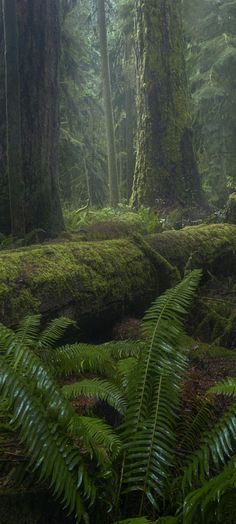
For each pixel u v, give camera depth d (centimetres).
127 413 312
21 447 306
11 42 635
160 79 1196
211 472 314
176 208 1143
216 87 1576
